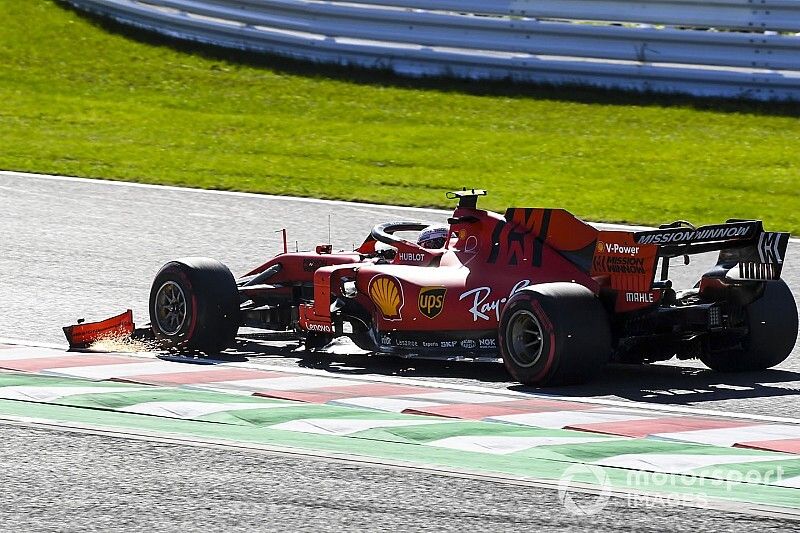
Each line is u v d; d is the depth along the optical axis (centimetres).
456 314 3250
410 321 3331
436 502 2091
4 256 4638
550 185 5872
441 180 5966
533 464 2295
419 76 7650
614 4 7300
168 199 5609
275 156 6400
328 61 7869
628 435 2506
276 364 3338
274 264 3697
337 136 6750
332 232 5088
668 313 3098
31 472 2256
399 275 3366
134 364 3231
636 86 7300
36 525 1998
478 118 7012
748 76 7106
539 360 2981
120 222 5200
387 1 7712
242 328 3966
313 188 5831
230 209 5459
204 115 7112
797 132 6669
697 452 2381
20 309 3944
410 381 3117
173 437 2469
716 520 2002
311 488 2164
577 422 2622
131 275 4431
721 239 3094
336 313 3422
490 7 7538
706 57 7169
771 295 3253
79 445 2416
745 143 6519
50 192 5678
